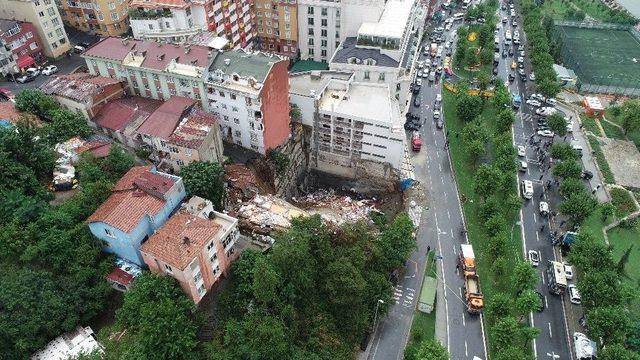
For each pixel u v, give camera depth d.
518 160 124.38
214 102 98.81
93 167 79.62
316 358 74.31
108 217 68.00
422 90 149.62
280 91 100.00
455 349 83.06
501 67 165.88
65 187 81.00
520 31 191.12
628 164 124.69
